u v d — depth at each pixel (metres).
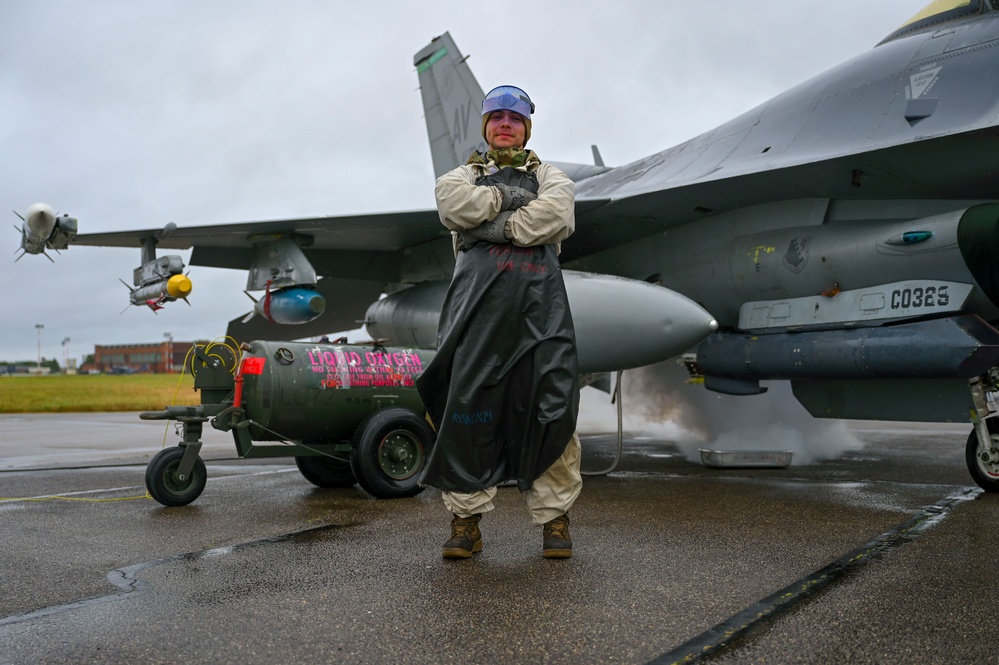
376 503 5.25
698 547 3.58
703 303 7.56
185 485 5.24
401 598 2.78
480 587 2.91
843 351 5.96
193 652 2.27
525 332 3.24
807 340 6.31
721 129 7.98
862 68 6.57
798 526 4.10
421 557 3.45
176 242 8.33
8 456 9.38
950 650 2.23
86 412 25.94
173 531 4.24
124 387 52.28
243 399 5.52
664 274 7.89
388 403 5.95
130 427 16.28
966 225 5.31
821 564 3.23
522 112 3.44
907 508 4.66
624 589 2.86
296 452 5.66
